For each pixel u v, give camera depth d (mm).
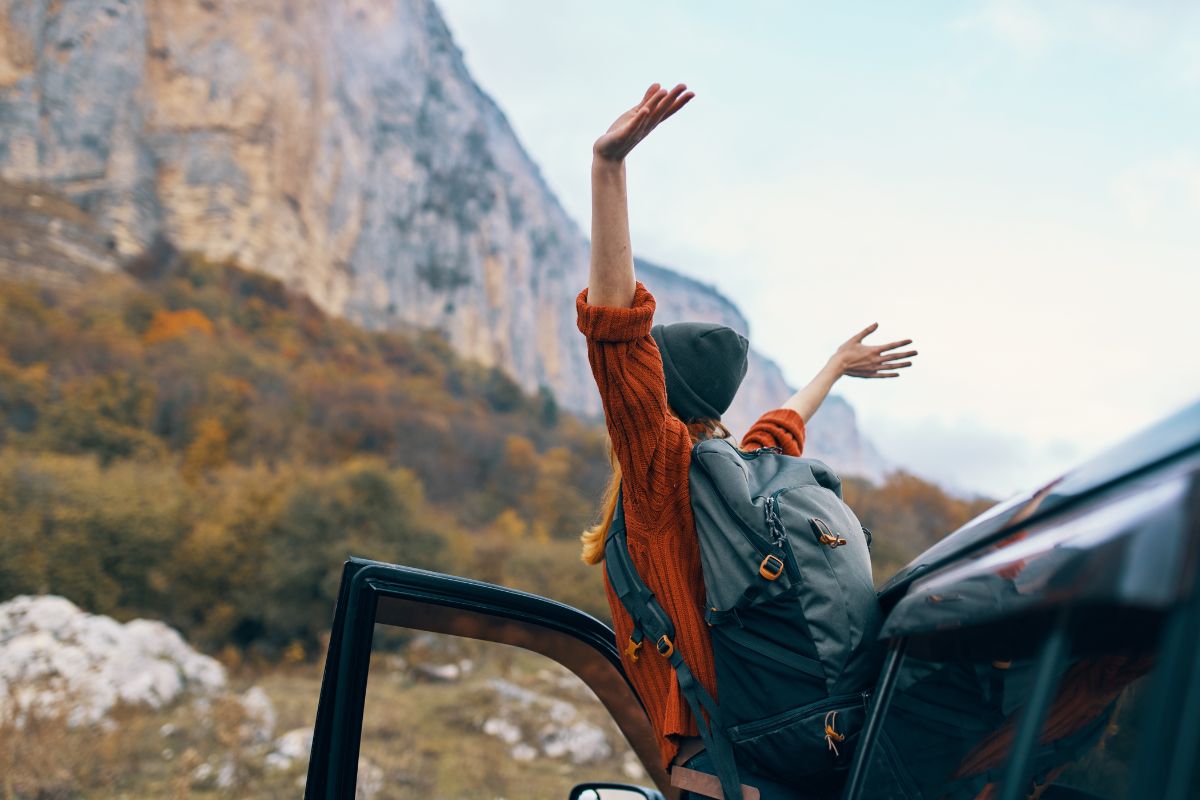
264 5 109188
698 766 1392
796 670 1259
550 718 9695
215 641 20359
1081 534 706
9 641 10031
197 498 24094
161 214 94188
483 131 145000
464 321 124125
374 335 100188
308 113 110125
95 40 93875
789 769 1289
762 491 1357
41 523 21156
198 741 8461
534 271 147625
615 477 1589
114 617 20469
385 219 120312
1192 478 563
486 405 92812
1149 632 587
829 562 1272
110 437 42531
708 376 1551
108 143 91938
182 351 62469
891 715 1113
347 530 22484
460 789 7262
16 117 88438
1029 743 784
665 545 1415
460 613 1837
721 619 1308
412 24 139250
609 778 8602
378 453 56625
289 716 10016
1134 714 606
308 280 104000
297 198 106750
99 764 7445
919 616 1032
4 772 6852
